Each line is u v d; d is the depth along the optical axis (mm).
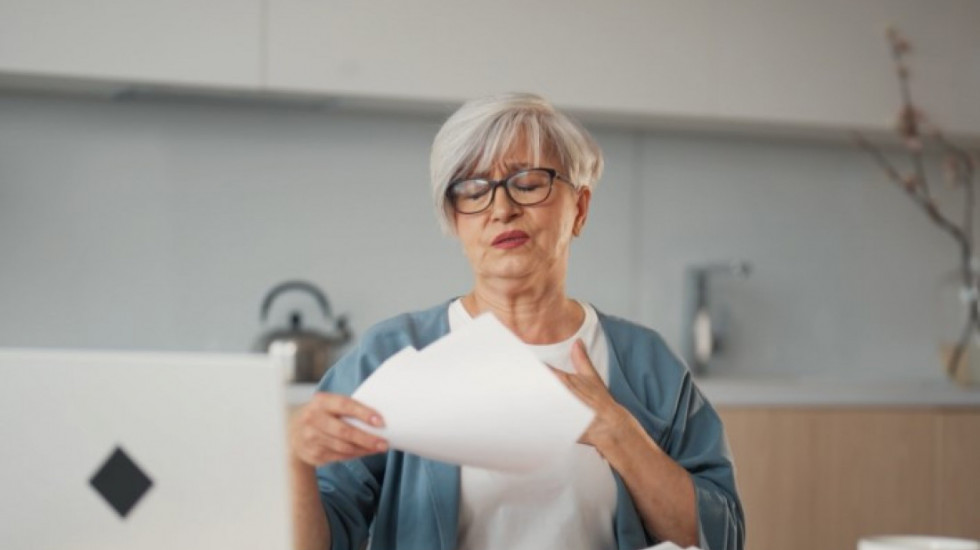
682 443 1647
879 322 4359
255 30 3363
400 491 1561
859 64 3875
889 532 3717
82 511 1153
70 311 3600
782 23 3803
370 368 1606
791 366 4270
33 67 3213
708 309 4191
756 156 4238
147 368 1131
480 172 1576
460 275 3910
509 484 1527
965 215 4438
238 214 3738
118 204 3641
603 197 4082
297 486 1400
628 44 3658
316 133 3805
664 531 1503
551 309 1642
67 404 1147
